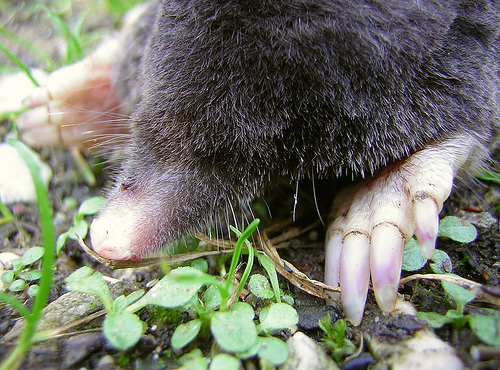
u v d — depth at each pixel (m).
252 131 0.05
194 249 0.06
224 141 0.05
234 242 0.06
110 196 0.05
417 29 0.05
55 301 0.05
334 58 0.05
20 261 0.05
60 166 0.08
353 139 0.05
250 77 0.05
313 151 0.05
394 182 0.05
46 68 0.10
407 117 0.05
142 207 0.05
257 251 0.05
